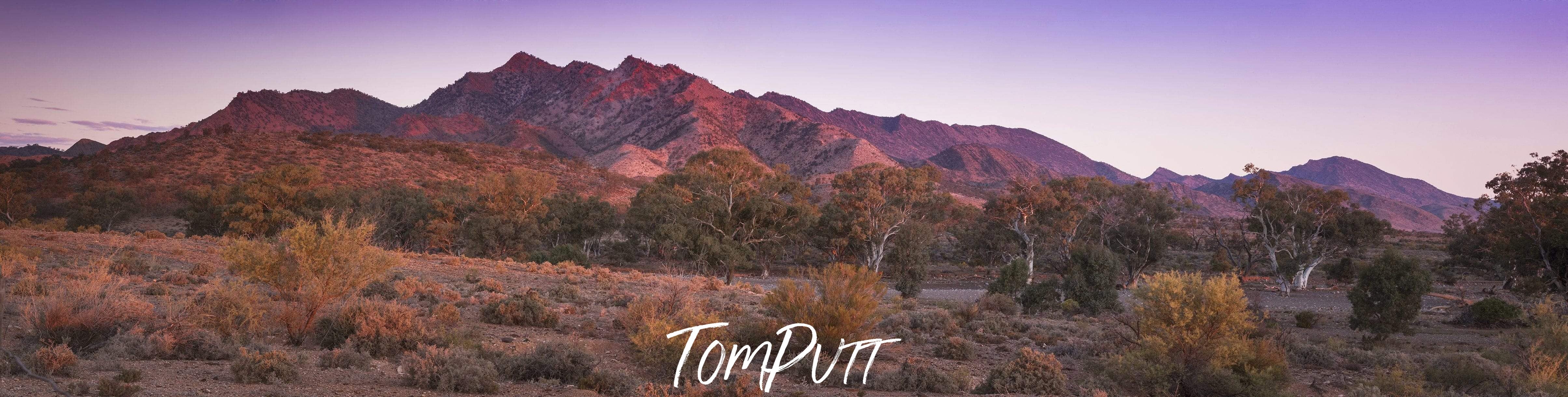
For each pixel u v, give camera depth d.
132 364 10.47
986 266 94.56
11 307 14.48
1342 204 64.12
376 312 14.32
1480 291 59.16
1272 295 59.62
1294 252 62.44
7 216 92.25
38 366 8.91
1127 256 67.69
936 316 27.45
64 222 69.44
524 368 11.98
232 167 139.00
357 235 14.98
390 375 11.27
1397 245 117.94
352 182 136.00
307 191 71.19
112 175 127.19
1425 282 28.16
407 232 81.94
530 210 78.25
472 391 10.49
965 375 14.61
